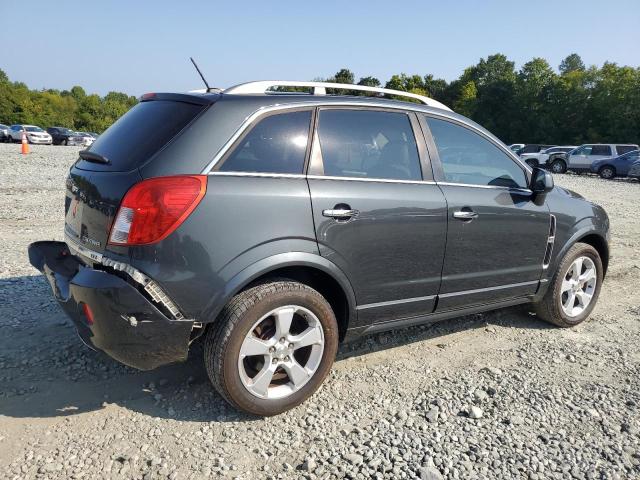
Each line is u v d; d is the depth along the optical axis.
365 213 3.09
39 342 3.68
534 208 3.97
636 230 9.55
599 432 2.93
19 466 2.43
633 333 4.44
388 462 2.59
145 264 2.55
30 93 81.50
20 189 11.05
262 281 2.89
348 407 3.10
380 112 3.37
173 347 2.67
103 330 2.59
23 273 5.16
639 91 52.59
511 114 65.19
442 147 3.62
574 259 4.34
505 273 3.89
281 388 3.00
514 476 2.54
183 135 2.71
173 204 2.56
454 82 83.25
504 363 3.77
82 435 2.69
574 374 3.62
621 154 26.50
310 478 2.46
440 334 4.26
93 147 3.15
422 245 3.36
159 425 2.82
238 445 2.69
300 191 2.89
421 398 3.23
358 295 3.18
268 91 3.17
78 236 2.98
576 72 65.00
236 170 2.76
